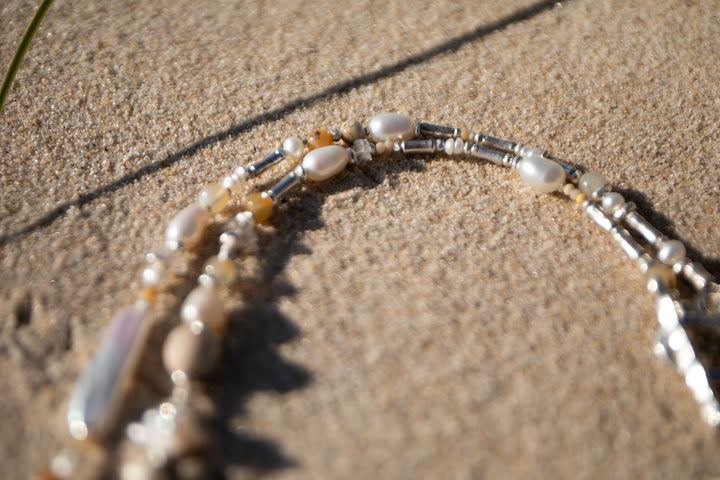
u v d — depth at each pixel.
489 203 0.24
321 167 0.24
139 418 0.21
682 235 0.24
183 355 0.21
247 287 0.23
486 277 0.23
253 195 0.24
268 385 0.21
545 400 0.21
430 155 0.25
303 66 0.27
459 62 0.27
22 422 0.21
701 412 0.21
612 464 0.21
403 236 0.24
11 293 0.22
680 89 0.26
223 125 0.25
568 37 0.27
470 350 0.22
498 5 0.28
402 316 0.22
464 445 0.21
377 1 0.28
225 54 0.27
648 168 0.25
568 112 0.26
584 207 0.24
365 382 0.21
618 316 0.22
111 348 0.21
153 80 0.26
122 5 0.28
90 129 0.25
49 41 0.27
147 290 0.22
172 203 0.24
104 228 0.23
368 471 0.20
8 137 0.25
